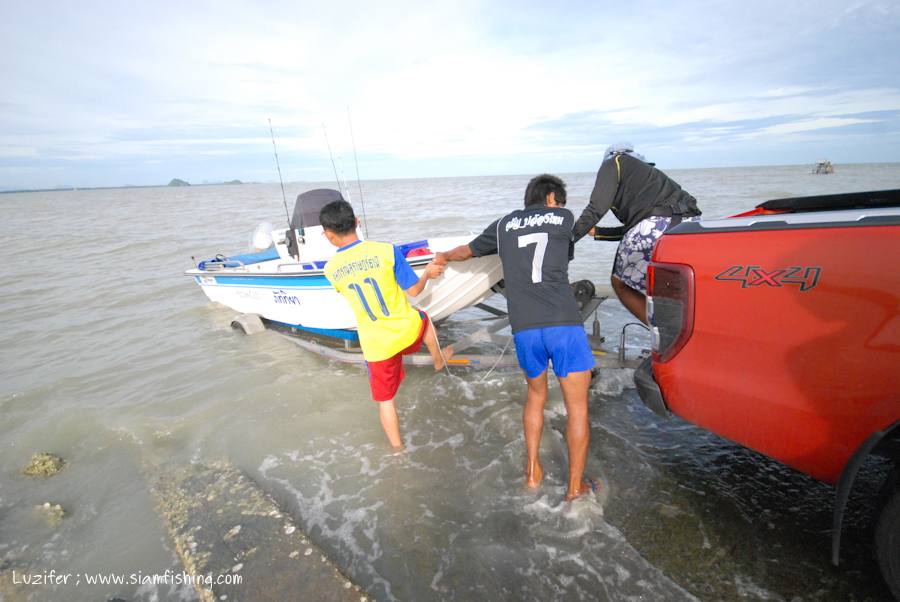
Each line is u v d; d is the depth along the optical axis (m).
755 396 2.03
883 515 1.85
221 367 5.48
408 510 2.90
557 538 2.56
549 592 2.25
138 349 6.29
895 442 1.84
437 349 3.93
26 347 6.62
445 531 2.70
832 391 1.83
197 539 2.68
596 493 2.87
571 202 24.64
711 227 2.18
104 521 3.04
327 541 2.69
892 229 1.74
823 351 1.84
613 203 3.69
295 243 5.77
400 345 3.38
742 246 2.04
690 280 2.16
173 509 3.01
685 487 2.88
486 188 60.12
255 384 4.93
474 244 3.22
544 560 2.43
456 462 3.36
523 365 2.83
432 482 3.15
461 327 6.41
